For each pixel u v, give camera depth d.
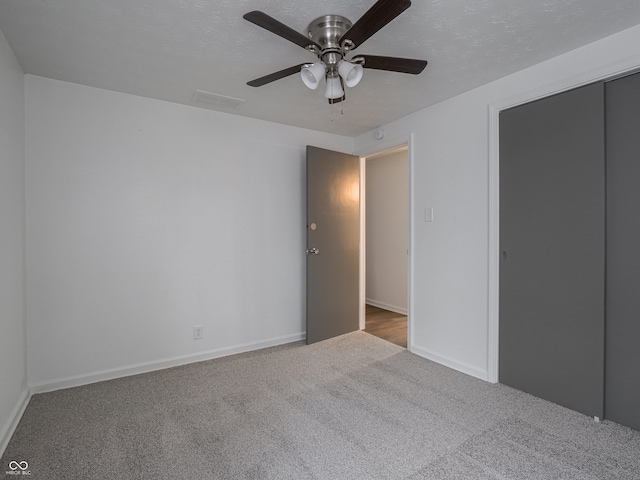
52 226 2.45
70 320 2.52
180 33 1.89
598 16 1.76
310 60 2.19
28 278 2.37
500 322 2.54
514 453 1.75
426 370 2.80
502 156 2.50
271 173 3.42
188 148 2.97
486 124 2.57
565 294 2.18
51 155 2.44
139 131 2.76
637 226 1.91
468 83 2.56
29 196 2.36
